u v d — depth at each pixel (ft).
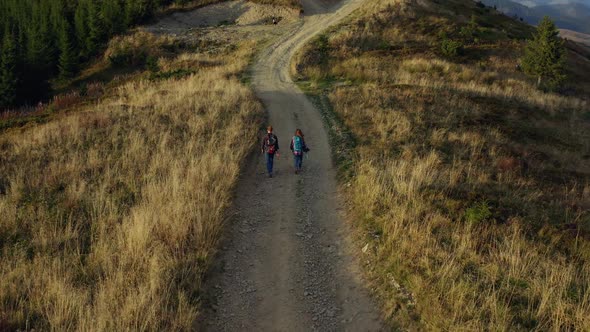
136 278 23.30
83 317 20.24
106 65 140.26
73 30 165.78
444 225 28.99
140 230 26.84
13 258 25.46
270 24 159.12
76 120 57.00
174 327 19.77
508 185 39.34
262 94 83.46
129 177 38.52
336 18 159.22
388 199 32.99
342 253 29.04
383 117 59.11
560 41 98.27
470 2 198.29
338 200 37.42
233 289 25.13
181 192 33.30
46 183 37.55
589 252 25.75
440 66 104.73
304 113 68.54
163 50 135.95
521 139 57.41
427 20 146.92
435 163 42.29
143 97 75.72
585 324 18.67
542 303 20.03
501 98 81.92
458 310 20.51
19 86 129.59
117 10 155.12
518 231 27.99
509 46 126.52
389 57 110.83
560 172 46.88
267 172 44.57
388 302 22.99
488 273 23.48
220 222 31.19
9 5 201.16
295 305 24.13
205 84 83.30
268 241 30.83
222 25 161.79
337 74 98.68
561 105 85.92
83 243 27.68
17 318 20.07
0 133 64.90
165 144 46.24
